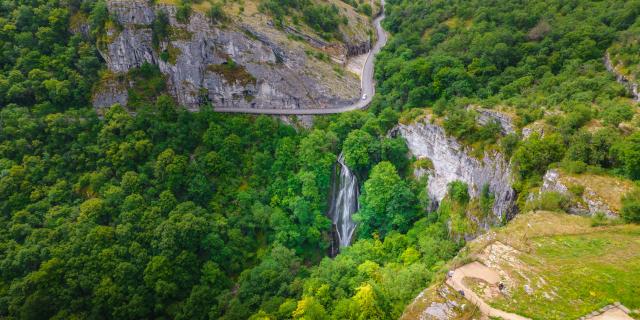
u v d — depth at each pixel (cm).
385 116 9388
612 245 4166
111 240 7350
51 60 9419
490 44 9375
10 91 8606
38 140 8462
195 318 7062
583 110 5938
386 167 8388
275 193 9125
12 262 6662
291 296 6994
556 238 4397
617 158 5081
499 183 6331
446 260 6312
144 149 8912
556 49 8550
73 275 6738
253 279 7381
